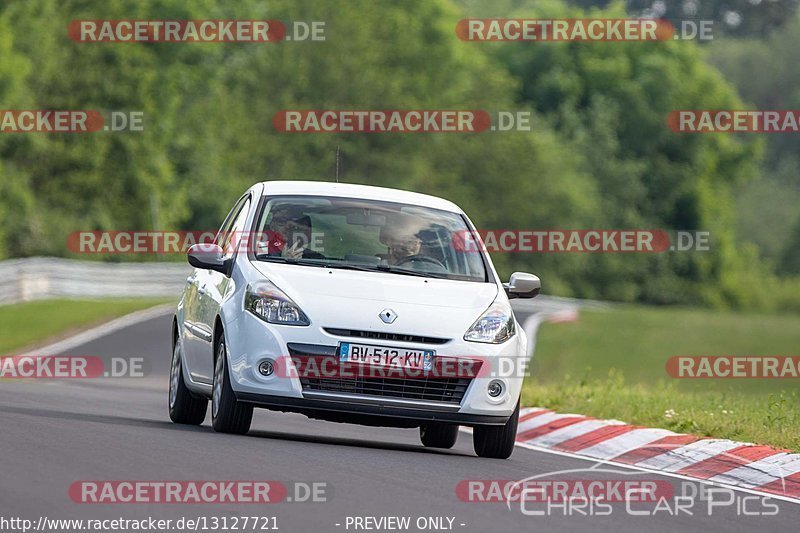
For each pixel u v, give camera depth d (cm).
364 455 3419
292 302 3603
